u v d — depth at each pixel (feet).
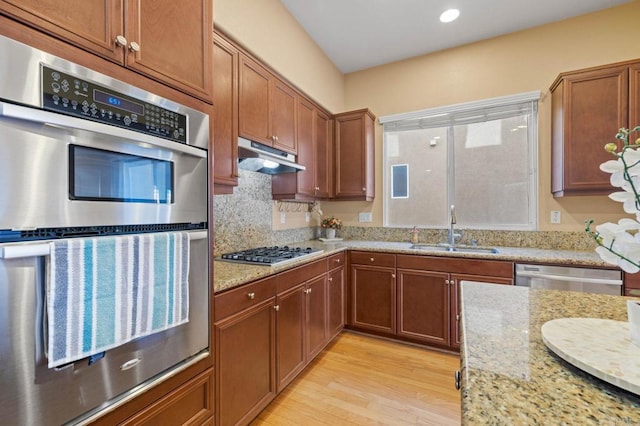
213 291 4.32
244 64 6.42
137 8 3.36
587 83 7.50
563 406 1.68
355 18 8.86
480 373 2.02
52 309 2.51
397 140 11.25
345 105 12.15
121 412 3.12
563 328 2.62
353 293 9.62
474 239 9.70
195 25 4.11
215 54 5.68
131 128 3.24
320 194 10.03
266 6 7.81
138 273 3.16
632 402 1.71
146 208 3.36
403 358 8.08
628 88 7.12
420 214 10.91
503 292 3.98
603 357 2.07
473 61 9.97
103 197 2.98
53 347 2.51
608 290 6.72
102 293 2.84
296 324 6.68
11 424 2.35
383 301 9.19
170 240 3.52
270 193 9.11
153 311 3.31
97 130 2.83
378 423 5.60
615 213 8.20
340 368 7.55
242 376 5.01
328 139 10.67
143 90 3.39
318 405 6.11
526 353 2.30
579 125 7.57
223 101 5.84
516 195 9.50
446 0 8.04
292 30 8.87
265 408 6.02
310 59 9.83
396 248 9.14
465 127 10.19
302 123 8.85
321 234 12.10
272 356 5.82
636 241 2.14
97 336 2.79
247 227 8.14
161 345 3.52
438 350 8.55
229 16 6.60
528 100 9.14
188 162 3.89
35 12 2.54
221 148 5.76
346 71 12.00
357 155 10.62
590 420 1.56
